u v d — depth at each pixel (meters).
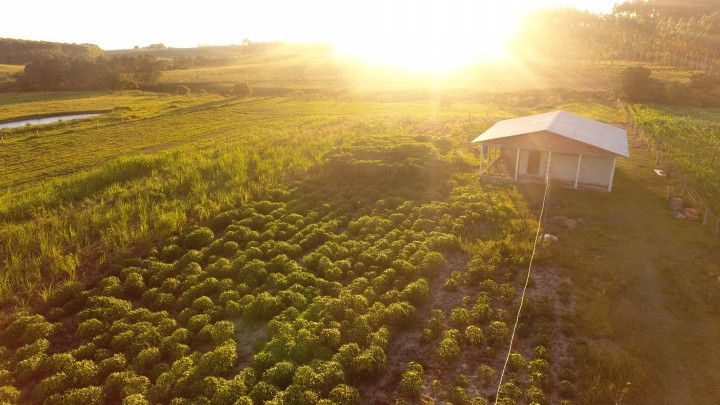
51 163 52.38
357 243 28.27
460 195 35.91
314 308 21.80
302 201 34.88
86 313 21.39
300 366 18.23
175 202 33.22
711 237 29.38
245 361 19.28
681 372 18.53
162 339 20.14
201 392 17.34
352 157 41.81
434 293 23.83
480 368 18.48
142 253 27.06
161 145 60.72
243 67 181.88
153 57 153.25
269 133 61.47
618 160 47.38
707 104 92.44
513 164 43.00
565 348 19.75
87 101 104.00
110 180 40.28
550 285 24.11
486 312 21.59
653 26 178.75
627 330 20.84
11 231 28.61
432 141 50.09
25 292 23.12
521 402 16.95
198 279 24.55
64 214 32.28
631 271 25.62
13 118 85.44
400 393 17.44
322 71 164.00
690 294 23.45
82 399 16.72
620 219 32.50
